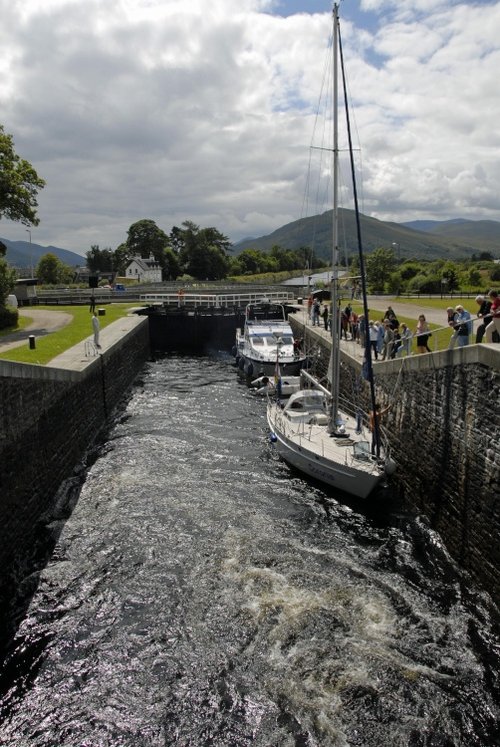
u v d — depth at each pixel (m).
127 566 12.64
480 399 11.85
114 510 15.30
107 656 10.02
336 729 8.57
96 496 16.22
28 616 11.01
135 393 29.64
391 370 17.44
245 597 11.54
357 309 34.31
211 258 110.50
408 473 16.06
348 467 15.35
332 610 11.13
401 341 18.12
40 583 12.04
